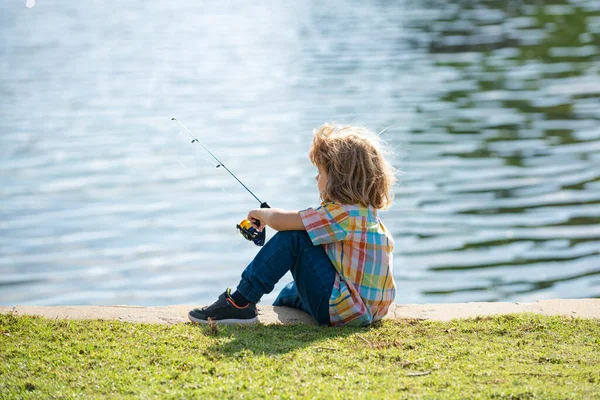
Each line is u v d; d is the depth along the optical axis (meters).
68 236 9.61
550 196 10.61
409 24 24.69
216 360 3.92
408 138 13.31
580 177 11.26
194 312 4.59
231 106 16.02
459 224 9.80
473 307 4.95
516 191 10.81
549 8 25.83
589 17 24.03
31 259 8.97
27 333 4.32
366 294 4.48
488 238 9.38
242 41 23.53
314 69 19.33
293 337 4.30
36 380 3.71
